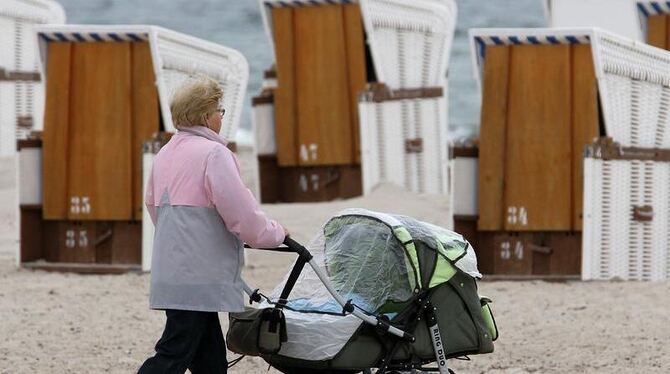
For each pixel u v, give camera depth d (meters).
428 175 38.91
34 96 46.44
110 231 31.88
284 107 40.19
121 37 30.92
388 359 17.19
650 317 25.52
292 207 37.78
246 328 17.16
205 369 17.48
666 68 29.44
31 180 32.06
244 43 124.94
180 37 30.64
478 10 132.50
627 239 29.27
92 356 22.62
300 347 17.06
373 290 17.89
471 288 17.95
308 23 39.69
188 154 16.97
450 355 17.86
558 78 29.33
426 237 17.73
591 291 28.12
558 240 29.98
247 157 49.38
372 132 37.88
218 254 16.89
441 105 39.06
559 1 37.62
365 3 37.91
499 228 29.92
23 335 24.16
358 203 36.94
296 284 18.52
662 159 29.38
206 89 17.23
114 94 31.14
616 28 36.88
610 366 21.92
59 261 32.28
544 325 25.06
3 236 36.38
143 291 28.73
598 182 28.83
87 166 31.50
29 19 46.19
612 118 28.84
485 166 29.88
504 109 29.66
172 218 16.92
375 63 38.28
